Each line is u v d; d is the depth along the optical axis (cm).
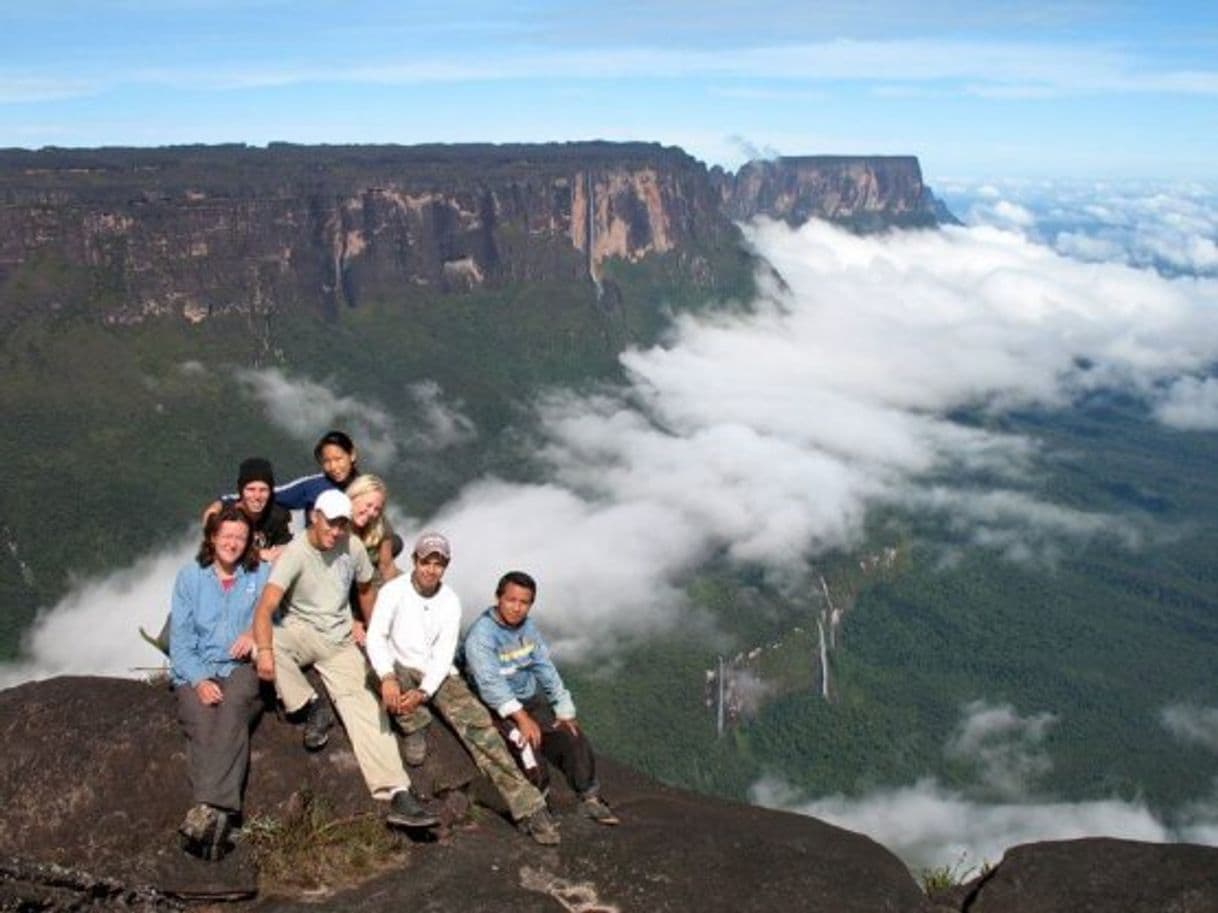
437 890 834
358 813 901
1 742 896
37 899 729
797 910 852
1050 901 866
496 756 936
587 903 852
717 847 917
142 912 773
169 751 886
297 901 816
